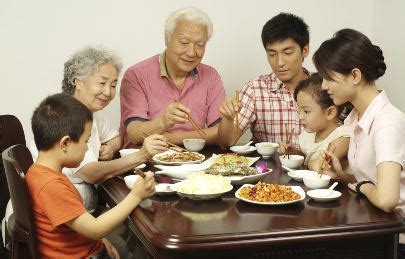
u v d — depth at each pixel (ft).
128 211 4.97
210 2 11.42
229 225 4.45
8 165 4.78
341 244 4.61
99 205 7.37
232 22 11.62
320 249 4.55
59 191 4.92
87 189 6.64
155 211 4.89
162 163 7.02
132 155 6.32
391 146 5.21
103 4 10.86
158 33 11.31
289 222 4.54
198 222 4.54
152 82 9.33
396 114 5.50
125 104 9.33
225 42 11.67
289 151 7.63
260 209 4.93
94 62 6.76
